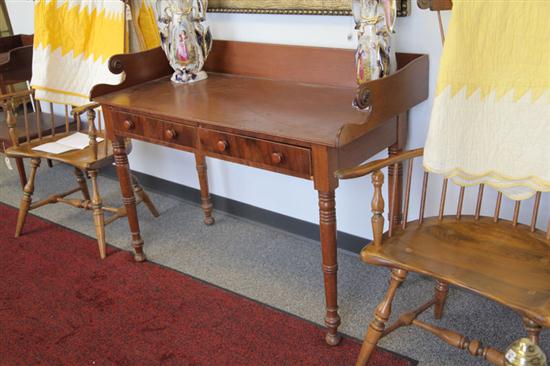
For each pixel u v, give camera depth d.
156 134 2.13
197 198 3.04
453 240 1.63
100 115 2.85
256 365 1.87
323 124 1.78
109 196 3.22
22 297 2.32
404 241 1.65
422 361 1.83
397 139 2.02
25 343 2.05
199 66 2.39
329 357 1.88
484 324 1.97
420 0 1.68
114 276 2.43
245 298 2.22
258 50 2.35
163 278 2.39
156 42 2.67
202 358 1.92
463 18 1.54
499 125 1.59
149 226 2.84
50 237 2.79
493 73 1.56
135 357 1.95
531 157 1.56
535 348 1.10
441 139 1.64
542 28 1.47
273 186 2.64
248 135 1.83
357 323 2.04
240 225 2.80
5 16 3.70
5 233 2.85
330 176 1.70
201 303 2.21
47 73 2.82
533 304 1.33
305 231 2.63
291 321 2.07
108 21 2.62
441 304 1.96
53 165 3.68
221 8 2.40
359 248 2.47
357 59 1.94
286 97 2.09
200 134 1.97
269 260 2.48
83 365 1.93
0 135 2.93
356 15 1.90
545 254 1.53
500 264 1.50
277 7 2.23
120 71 2.32
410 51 2.00
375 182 1.58
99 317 2.17
